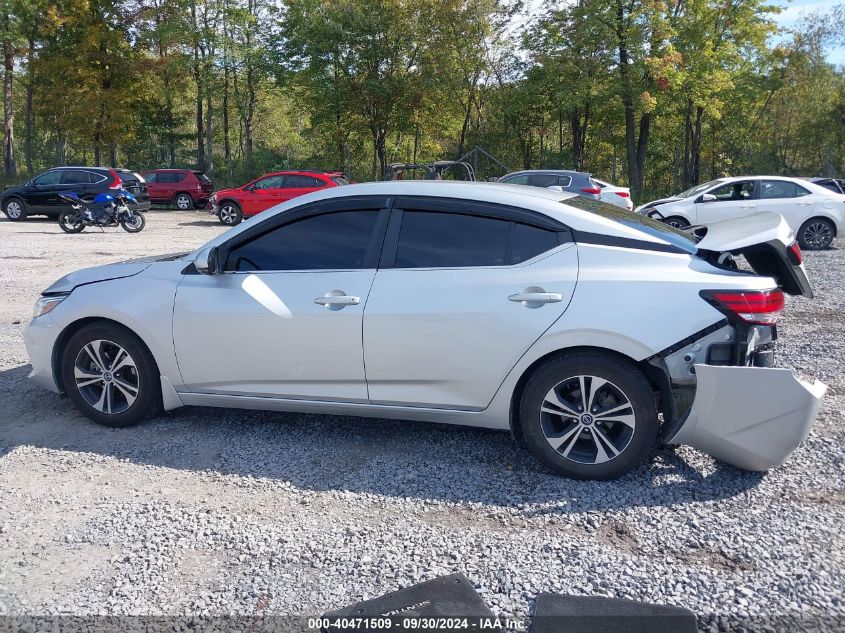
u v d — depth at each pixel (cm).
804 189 1380
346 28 3062
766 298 331
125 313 411
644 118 3142
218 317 395
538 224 362
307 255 394
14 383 520
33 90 3750
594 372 341
